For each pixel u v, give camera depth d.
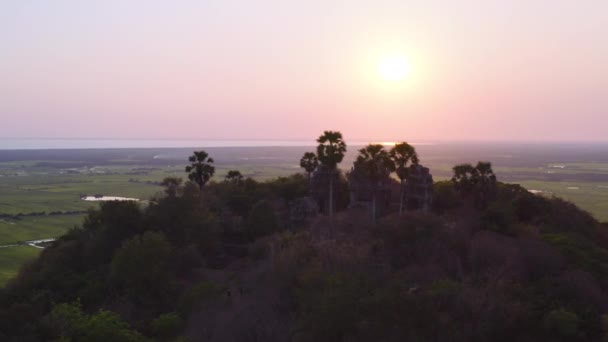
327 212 81.19
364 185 77.69
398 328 37.75
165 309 55.56
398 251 56.34
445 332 38.78
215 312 47.94
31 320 48.28
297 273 50.78
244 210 83.38
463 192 78.44
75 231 75.06
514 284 47.12
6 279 83.94
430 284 46.56
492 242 55.41
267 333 42.81
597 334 40.56
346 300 39.59
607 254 58.72
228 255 71.50
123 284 58.56
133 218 71.38
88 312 54.88
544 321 41.06
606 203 160.25
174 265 63.44
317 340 38.59
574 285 47.31
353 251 54.22
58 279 62.41
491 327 40.06
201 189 87.75
